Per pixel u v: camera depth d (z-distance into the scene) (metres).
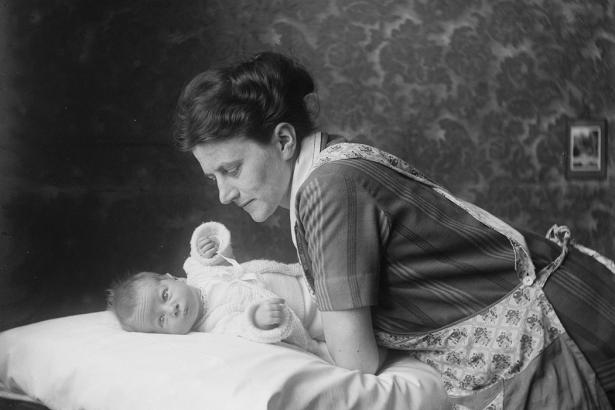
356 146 1.64
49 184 3.33
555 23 4.28
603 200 4.34
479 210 1.72
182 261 3.65
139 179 3.58
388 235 1.56
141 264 3.57
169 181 3.64
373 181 1.55
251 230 3.76
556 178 4.27
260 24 3.82
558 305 1.61
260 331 1.81
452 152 4.09
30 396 1.80
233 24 3.77
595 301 1.63
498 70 4.16
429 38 4.07
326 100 3.93
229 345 1.63
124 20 3.56
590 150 4.28
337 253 1.51
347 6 3.96
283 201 1.70
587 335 1.59
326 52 3.93
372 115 3.99
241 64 1.65
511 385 1.59
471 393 1.64
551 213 4.25
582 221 4.29
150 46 3.62
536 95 4.23
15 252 3.21
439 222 1.59
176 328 1.97
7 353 1.88
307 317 2.14
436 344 1.66
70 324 1.98
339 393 1.47
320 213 1.52
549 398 1.57
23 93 3.27
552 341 1.60
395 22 4.03
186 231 3.66
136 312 1.95
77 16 3.45
